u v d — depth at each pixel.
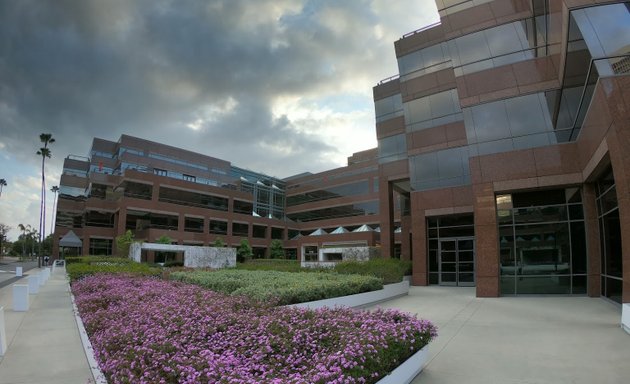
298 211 76.19
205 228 60.78
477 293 17.20
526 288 17.03
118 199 56.69
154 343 6.07
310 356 6.00
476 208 17.73
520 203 17.59
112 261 35.50
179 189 59.06
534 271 17.02
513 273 17.31
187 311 8.51
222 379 4.49
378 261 23.55
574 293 16.25
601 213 15.35
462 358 7.50
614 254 13.95
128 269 23.77
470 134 18.45
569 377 6.28
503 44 18.81
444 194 23.47
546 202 17.17
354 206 66.38
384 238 32.25
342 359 4.89
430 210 23.80
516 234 17.48
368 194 64.94
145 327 7.15
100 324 8.59
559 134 16.73
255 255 68.88
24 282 26.09
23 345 8.72
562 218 16.83
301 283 13.22
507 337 9.19
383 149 33.12
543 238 17.05
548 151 16.70
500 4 19.45
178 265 42.34
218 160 74.19
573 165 16.19
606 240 14.81
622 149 11.02
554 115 16.98
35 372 6.83
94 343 7.49
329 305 12.50
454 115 24.20
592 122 13.35
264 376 4.94
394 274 17.91
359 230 56.22
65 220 60.97
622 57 11.60
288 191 79.62
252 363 5.60
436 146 24.36
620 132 11.09
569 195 16.81
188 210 58.97
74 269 21.91
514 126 17.64
